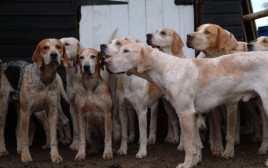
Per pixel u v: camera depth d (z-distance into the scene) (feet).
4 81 17.90
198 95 13.89
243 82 13.80
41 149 19.06
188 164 13.42
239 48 19.56
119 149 17.06
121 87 16.96
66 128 20.65
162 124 23.48
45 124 19.11
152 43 19.89
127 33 23.36
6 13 22.61
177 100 13.60
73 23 22.98
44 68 15.67
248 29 28.43
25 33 22.76
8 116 22.89
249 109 19.40
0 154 17.24
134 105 16.69
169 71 13.85
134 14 23.35
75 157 15.89
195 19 23.41
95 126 16.80
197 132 14.49
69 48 18.67
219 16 23.31
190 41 17.31
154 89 17.78
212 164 14.42
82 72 15.80
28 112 15.90
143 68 13.85
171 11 23.44
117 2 23.27
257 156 15.65
